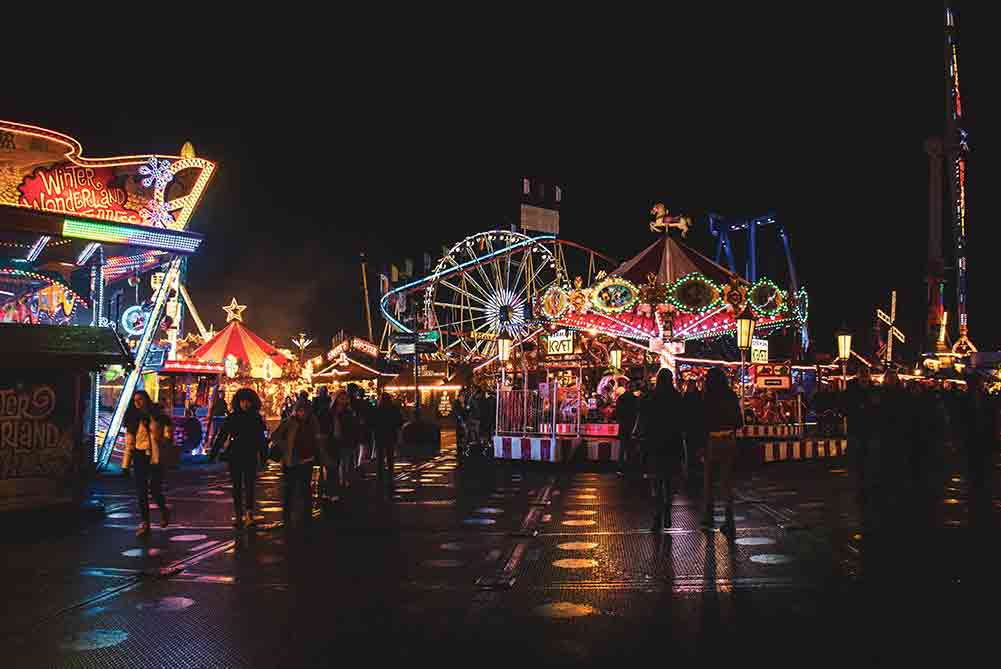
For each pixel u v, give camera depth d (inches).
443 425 1737.2
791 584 270.4
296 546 354.6
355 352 1640.0
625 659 199.9
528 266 1768.0
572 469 715.4
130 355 452.4
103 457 652.1
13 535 386.9
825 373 1120.2
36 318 736.3
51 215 567.2
